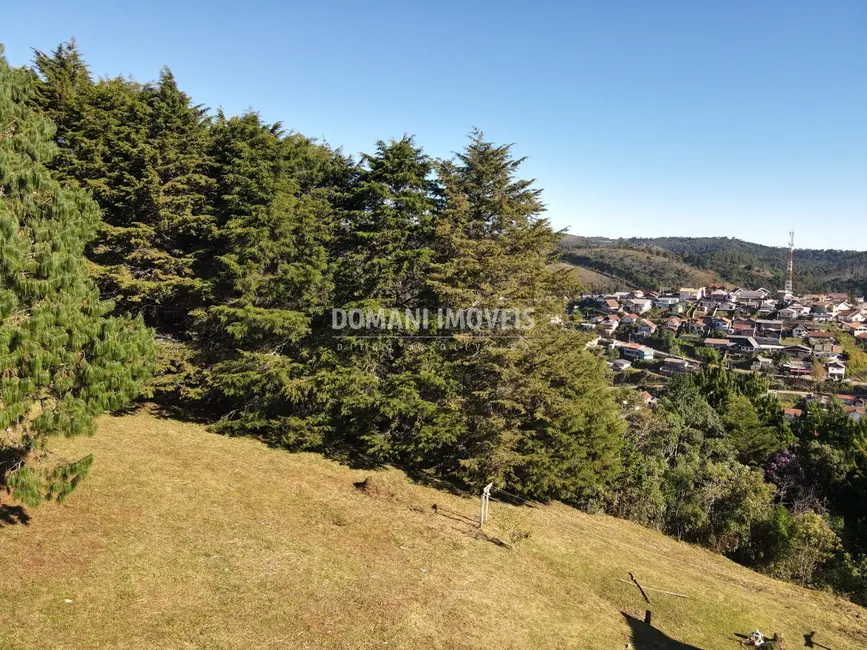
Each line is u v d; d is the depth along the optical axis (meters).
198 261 19.50
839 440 33.16
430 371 17.48
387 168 17.80
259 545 11.03
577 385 18.50
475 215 18.89
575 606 12.12
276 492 14.30
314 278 17.27
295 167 19.02
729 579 17.14
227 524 11.73
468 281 17.64
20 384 7.03
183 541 10.49
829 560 19.73
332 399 17.66
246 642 7.75
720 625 12.99
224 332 18.61
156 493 12.41
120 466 13.48
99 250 17.19
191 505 12.28
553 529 17.44
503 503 18.61
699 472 24.14
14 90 9.88
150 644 7.21
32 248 8.02
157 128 18.38
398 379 17.58
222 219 18.78
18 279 7.32
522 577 12.84
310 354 18.33
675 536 21.91
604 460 19.88
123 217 18.09
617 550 17.06
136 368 9.16
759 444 31.48
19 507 10.04
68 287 8.13
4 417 6.81
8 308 6.82
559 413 18.09
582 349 20.02
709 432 30.50
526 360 17.73
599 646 10.51
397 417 18.55
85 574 8.55
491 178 18.61
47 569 8.41
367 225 18.33
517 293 17.53
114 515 10.86
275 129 20.73
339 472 17.23
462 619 9.96
